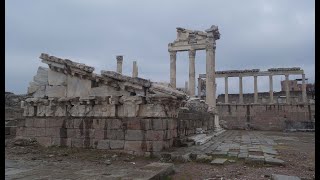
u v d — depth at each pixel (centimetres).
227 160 1512
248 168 1366
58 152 1622
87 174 1084
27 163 1345
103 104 1702
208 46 4000
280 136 3559
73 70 1800
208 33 4028
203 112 3105
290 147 2208
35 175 1066
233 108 6078
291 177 1120
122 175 1054
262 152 1805
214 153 1694
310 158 1673
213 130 3634
